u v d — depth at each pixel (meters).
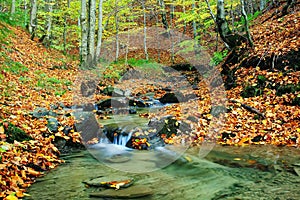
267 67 8.87
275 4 14.70
